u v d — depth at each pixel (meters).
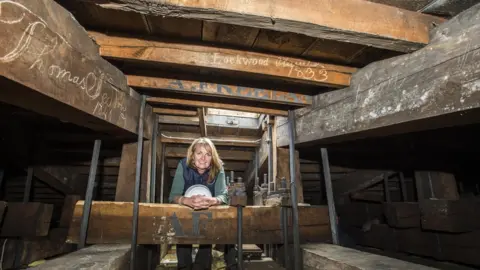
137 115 2.41
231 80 2.29
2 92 1.25
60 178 3.77
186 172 2.47
